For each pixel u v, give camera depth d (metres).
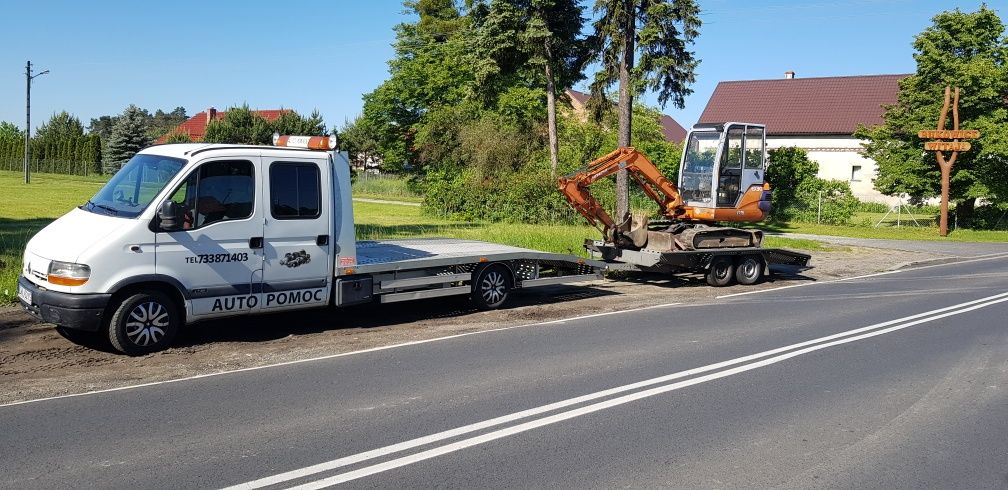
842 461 5.48
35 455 5.22
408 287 10.43
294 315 10.70
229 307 8.73
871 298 13.98
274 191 9.01
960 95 33.84
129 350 8.13
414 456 5.34
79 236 8.09
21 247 15.25
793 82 58.62
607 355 8.63
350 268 9.69
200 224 8.45
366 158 72.12
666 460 5.39
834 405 6.86
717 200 15.84
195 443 5.51
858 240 28.34
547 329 10.20
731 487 4.94
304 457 5.27
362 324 10.27
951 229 35.31
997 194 34.72
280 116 59.66
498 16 36.06
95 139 74.31
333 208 9.52
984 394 7.34
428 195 33.88
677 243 14.84
